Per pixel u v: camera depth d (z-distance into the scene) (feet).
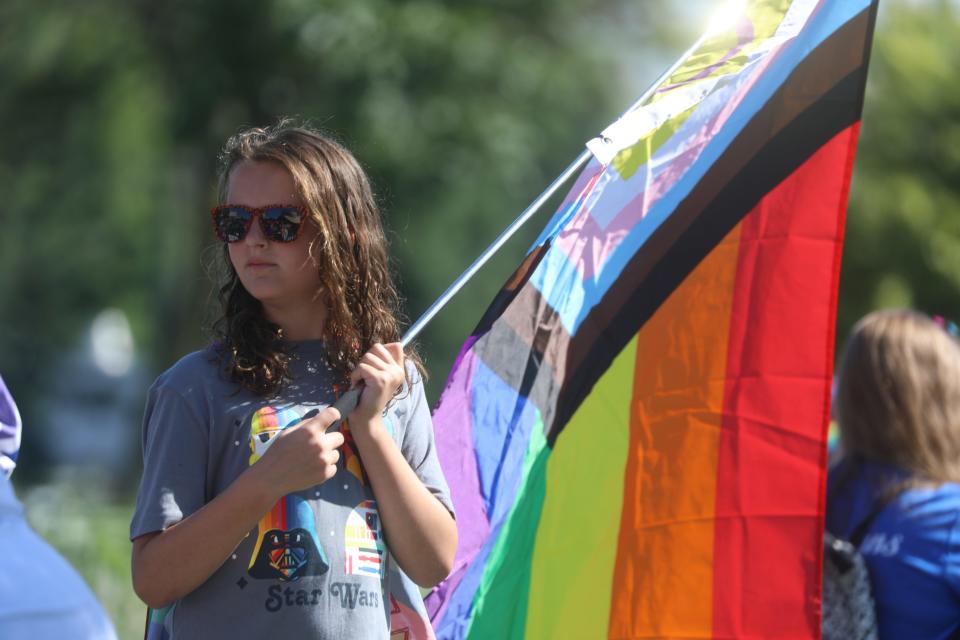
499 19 197.57
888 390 46.98
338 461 32.73
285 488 30.45
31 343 359.46
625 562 36.78
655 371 37.29
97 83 213.66
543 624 37.42
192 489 31.81
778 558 35.12
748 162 37.09
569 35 205.16
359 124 173.37
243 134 35.73
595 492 37.52
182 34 188.24
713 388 36.42
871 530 45.73
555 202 196.13
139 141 229.86
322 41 171.32
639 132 37.47
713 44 38.42
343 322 33.78
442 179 180.55
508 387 38.09
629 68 211.61
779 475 35.37
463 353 37.63
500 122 180.34
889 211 188.34
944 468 46.14
